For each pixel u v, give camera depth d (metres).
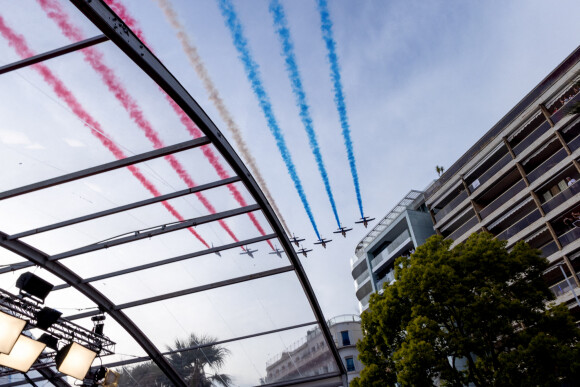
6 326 5.57
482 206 29.83
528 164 26.73
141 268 13.95
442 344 12.51
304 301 17.66
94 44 8.62
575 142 23.27
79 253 12.77
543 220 23.77
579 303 20.62
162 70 8.66
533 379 11.09
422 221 34.38
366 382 14.39
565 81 23.98
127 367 18.89
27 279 7.85
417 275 13.63
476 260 13.40
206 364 19.75
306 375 19.08
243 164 11.58
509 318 12.30
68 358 6.57
